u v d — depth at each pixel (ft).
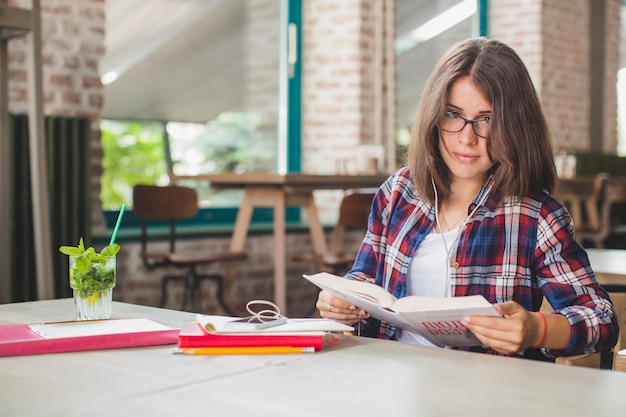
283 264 14.37
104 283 5.01
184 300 14.75
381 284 5.76
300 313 18.92
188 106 18.53
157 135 17.95
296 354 4.09
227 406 3.13
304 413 3.04
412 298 4.69
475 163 5.24
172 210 14.64
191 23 18.44
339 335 4.61
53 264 14.32
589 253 9.94
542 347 4.57
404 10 22.45
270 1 20.29
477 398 3.25
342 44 20.34
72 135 14.70
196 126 18.75
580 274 5.08
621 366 4.57
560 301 5.02
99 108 15.83
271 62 20.40
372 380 3.54
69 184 14.65
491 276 5.27
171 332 4.39
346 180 15.05
